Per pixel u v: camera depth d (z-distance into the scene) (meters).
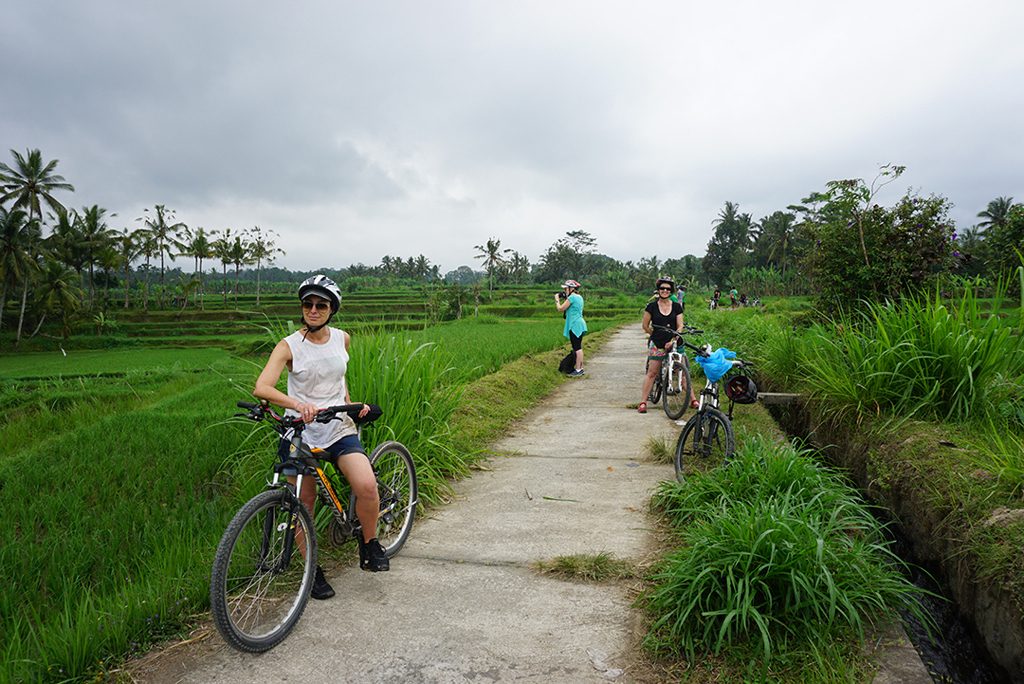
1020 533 3.26
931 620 3.66
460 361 11.75
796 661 3.03
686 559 3.67
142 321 81.25
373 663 3.15
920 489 4.33
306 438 3.80
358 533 4.03
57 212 66.62
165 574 3.92
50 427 13.08
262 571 3.43
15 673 3.00
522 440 7.73
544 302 89.69
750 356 10.71
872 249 11.17
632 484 5.91
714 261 124.31
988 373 5.47
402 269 180.50
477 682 3.00
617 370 14.08
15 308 70.38
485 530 4.88
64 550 4.70
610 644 3.29
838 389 6.14
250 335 69.50
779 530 3.39
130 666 3.13
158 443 8.05
